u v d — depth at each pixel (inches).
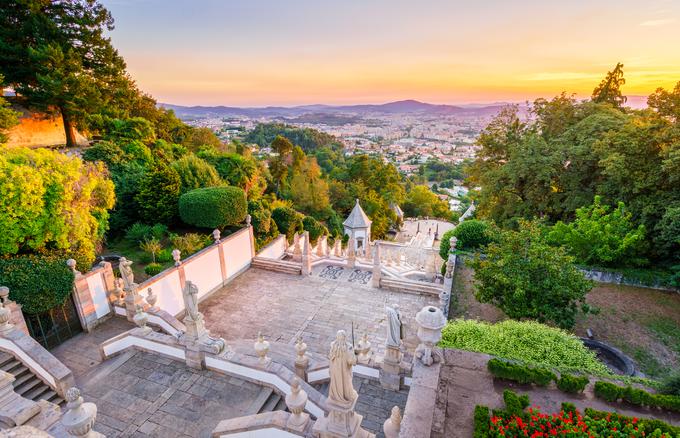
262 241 1168.8
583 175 1047.0
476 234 996.6
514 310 580.4
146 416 425.7
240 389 468.8
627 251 813.2
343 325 764.6
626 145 880.9
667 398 340.8
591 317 692.7
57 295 571.2
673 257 823.7
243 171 1346.0
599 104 1170.0
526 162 1074.1
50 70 1061.1
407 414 325.1
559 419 316.8
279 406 448.1
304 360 502.6
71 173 630.5
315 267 1077.1
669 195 819.4
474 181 1457.9
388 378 481.4
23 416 357.1
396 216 2513.5
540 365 398.3
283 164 2183.8
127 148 1151.0
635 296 757.3
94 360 560.1
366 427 424.5
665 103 852.0
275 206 1574.8
